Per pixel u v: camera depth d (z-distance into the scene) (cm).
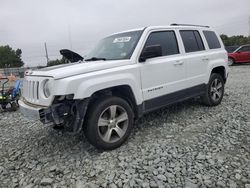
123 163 336
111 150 381
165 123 493
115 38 496
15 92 759
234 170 303
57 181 308
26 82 403
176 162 330
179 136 422
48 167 346
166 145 386
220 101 618
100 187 288
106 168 327
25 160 373
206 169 309
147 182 289
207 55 565
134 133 447
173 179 292
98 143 366
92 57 483
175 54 492
